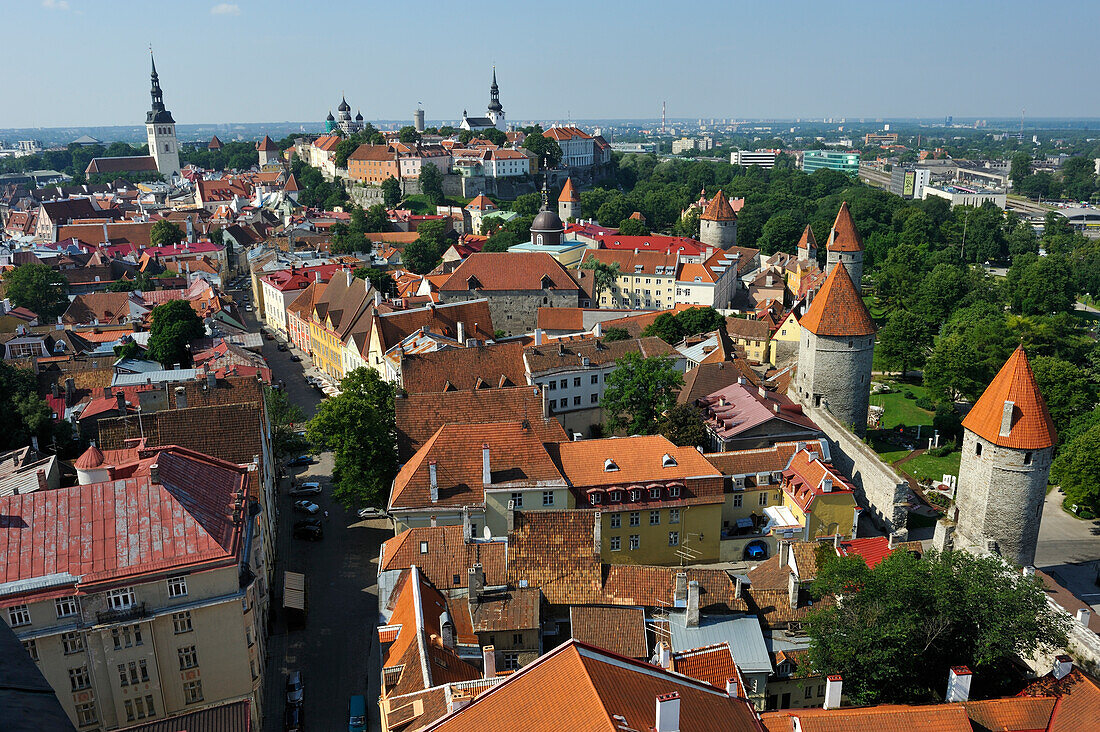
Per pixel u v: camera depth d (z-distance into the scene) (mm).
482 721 41031
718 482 94250
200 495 69875
